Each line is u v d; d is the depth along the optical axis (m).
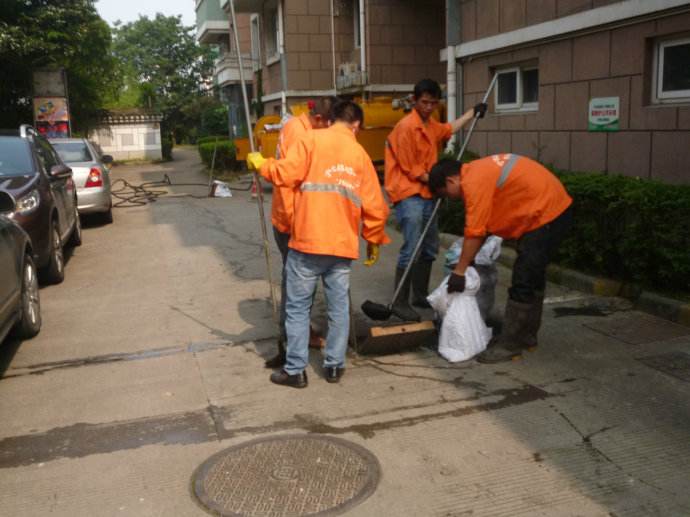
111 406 4.08
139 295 6.61
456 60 9.74
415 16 17.08
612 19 6.87
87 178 10.72
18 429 3.82
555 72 7.86
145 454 3.48
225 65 27.50
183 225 10.91
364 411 3.89
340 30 19.11
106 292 6.77
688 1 6.03
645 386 4.10
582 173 6.72
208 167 23.38
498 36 8.69
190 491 3.13
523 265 4.44
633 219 5.59
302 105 13.64
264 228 4.57
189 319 5.76
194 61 61.81
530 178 4.34
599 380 4.20
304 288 4.12
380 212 4.15
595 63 7.27
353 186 4.03
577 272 6.24
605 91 7.17
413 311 5.35
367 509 2.94
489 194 4.29
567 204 4.45
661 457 3.30
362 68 17.06
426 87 5.13
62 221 7.73
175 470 3.32
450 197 4.56
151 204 13.89
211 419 3.86
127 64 59.28
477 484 3.11
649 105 6.77
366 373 4.44
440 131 5.39
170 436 3.67
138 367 4.70
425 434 3.59
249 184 17.17
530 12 8.15
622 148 7.03
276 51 21.22
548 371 4.37
